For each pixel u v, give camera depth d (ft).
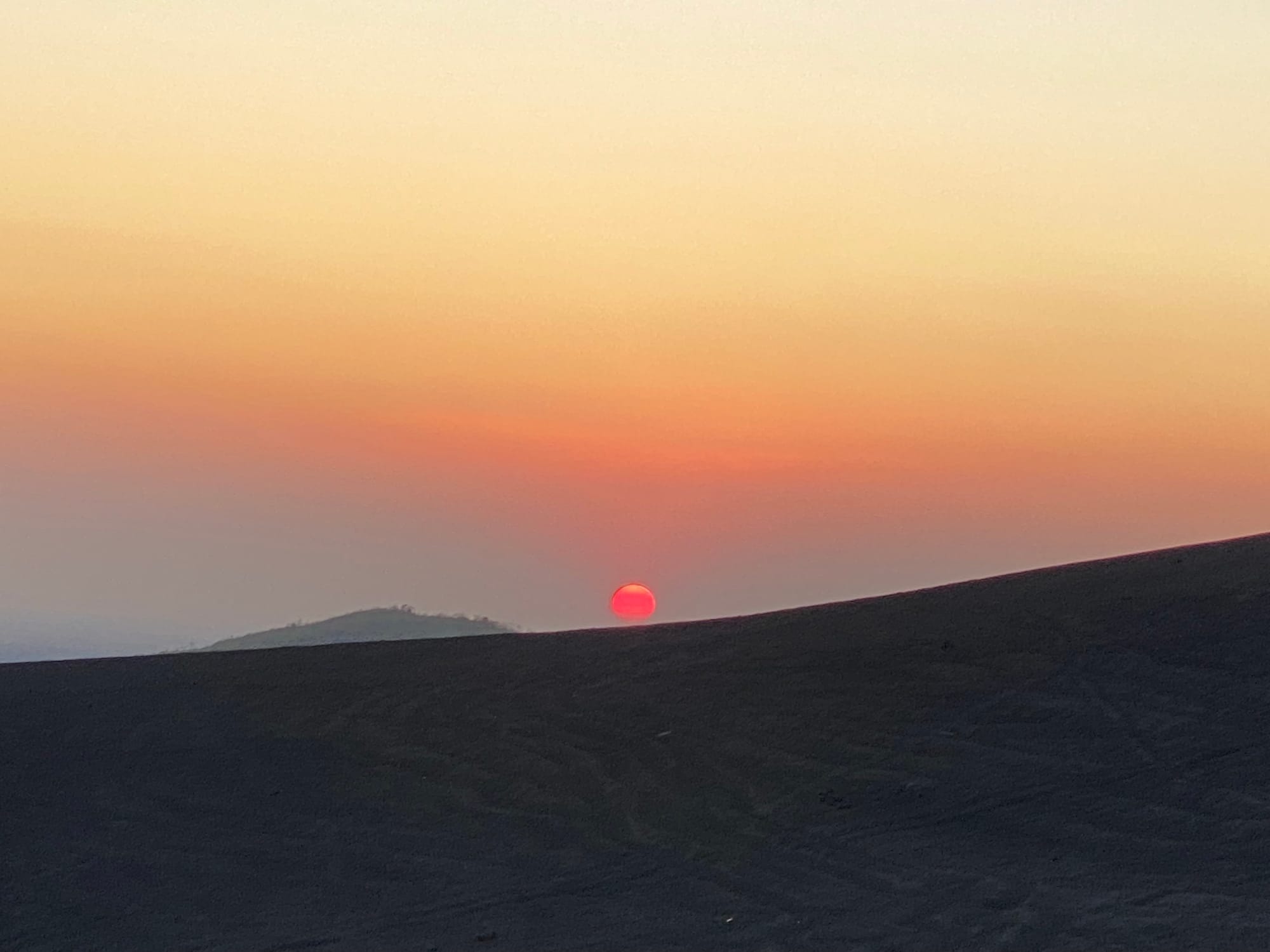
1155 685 59.16
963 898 43.24
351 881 50.37
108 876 51.93
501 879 49.65
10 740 71.05
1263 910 39.14
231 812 59.06
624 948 41.50
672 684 71.10
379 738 68.18
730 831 52.54
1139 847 45.91
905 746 57.88
